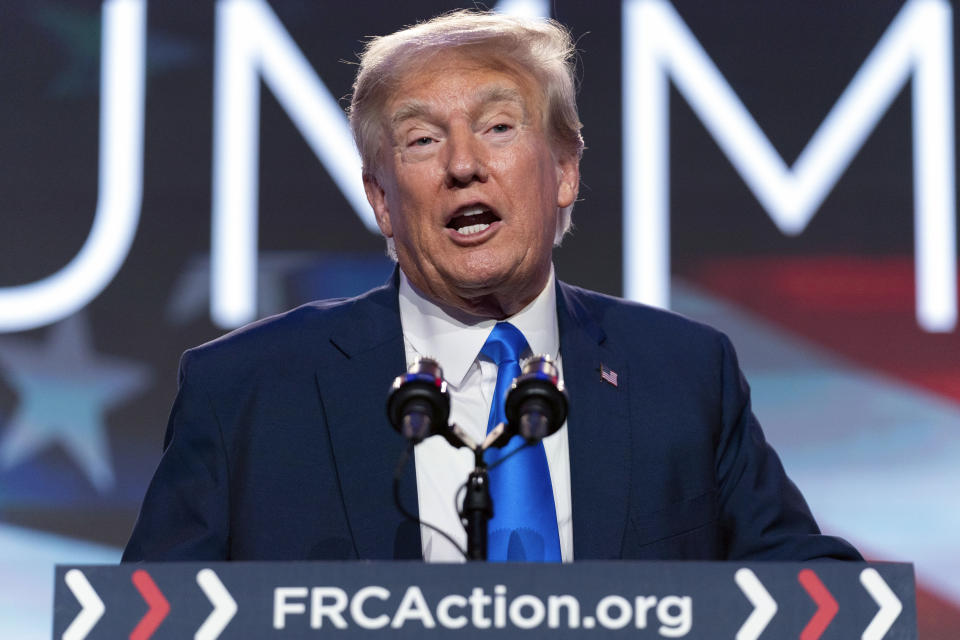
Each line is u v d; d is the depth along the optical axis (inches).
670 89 526.3
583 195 520.1
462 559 237.1
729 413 264.1
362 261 516.4
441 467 245.6
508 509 234.5
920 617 488.1
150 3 527.8
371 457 244.8
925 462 501.4
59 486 498.9
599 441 249.6
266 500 241.4
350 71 526.3
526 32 259.0
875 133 522.3
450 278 247.6
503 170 246.2
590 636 165.2
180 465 247.4
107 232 515.5
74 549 494.6
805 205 519.2
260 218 518.9
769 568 166.9
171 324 512.7
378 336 261.0
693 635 165.3
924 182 518.3
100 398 506.6
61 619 166.6
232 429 248.7
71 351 508.4
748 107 525.0
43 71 525.3
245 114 522.9
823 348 510.6
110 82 524.1
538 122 255.4
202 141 522.3
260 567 167.6
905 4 527.2
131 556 238.5
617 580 166.6
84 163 520.4
